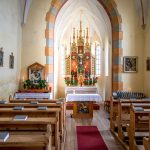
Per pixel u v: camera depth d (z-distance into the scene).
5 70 9.42
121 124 7.28
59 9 12.80
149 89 11.61
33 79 12.27
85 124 10.21
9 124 4.13
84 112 11.74
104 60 17.16
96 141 7.54
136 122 6.23
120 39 12.48
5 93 9.41
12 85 10.61
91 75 17.02
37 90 11.16
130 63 12.50
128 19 12.55
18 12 11.75
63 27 17.27
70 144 7.23
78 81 15.35
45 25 12.48
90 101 11.73
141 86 12.48
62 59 18.45
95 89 14.26
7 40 9.70
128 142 6.78
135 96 11.67
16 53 11.33
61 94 18.25
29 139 2.91
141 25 12.44
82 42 16.92
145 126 6.24
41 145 2.67
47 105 6.64
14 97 10.73
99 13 15.20
